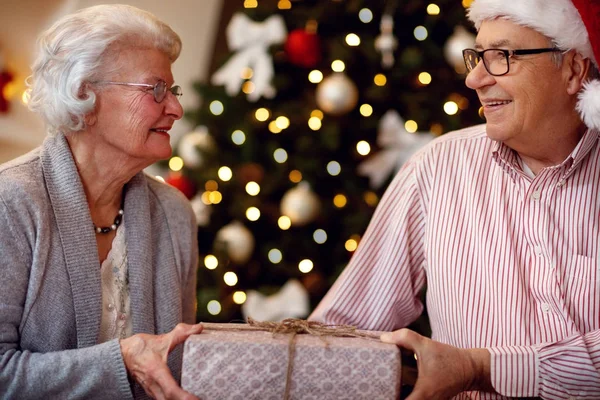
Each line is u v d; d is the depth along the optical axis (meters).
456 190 1.54
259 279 3.07
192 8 3.77
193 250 1.67
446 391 1.26
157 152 1.48
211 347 1.15
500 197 1.50
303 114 2.95
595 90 1.33
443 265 1.51
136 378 1.28
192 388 1.15
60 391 1.31
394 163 2.85
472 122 2.92
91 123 1.44
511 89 1.39
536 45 1.38
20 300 1.36
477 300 1.47
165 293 1.55
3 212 1.34
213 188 3.04
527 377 1.31
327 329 1.26
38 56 1.45
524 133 1.42
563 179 1.44
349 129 2.96
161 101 1.46
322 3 2.95
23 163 1.42
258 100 3.04
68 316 1.40
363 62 2.93
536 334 1.42
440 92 2.88
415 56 2.82
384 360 1.15
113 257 1.51
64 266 1.40
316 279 2.98
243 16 3.00
